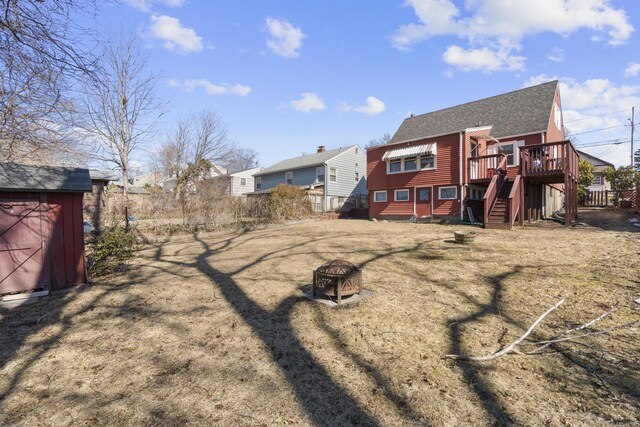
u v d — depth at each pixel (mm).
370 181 21562
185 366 3334
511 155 17766
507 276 6074
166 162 31922
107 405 2729
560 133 21328
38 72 6113
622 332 3787
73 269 6398
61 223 6301
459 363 3285
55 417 2586
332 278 4980
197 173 28281
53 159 13188
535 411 2539
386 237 11727
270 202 18188
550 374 3041
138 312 4953
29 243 5934
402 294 5359
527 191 15469
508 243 9320
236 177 35844
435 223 17406
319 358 3436
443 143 17781
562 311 4461
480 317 4395
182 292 5895
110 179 14031
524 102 19219
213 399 2777
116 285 6484
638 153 32250
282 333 4055
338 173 29125
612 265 6355
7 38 5535
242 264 8016
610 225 12930
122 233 8195
